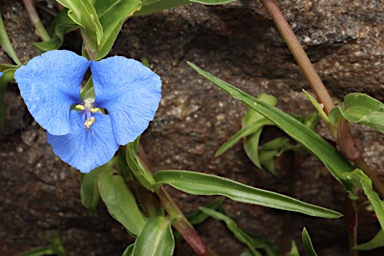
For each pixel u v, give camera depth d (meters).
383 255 0.29
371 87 0.26
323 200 0.28
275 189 0.28
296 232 0.29
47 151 0.27
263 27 0.25
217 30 0.26
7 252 0.30
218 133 0.27
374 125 0.23
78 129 0.22
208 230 0.29
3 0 0.26
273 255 0.29
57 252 0.29
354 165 0.25
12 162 0.27
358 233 0.29
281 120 0.24
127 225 0.24
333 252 0.30
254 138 0.26
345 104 0.23
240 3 0.25
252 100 0.24
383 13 0.25
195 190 0.24
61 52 0.22
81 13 0.23
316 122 0.26
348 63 0.25
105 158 0.22
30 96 0.21
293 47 0.24
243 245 0.29
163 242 0.24
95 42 0.23
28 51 0.26
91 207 0.26
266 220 0.29
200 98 0.27
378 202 0.23
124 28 0.26
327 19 0.25
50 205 0.28
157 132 0.27
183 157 0.27
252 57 0.26
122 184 0.25
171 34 0.26
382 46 0.25
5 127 0.27
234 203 0.28
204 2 0.23
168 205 0.25
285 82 0.26
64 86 0.22
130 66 0.22
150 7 0.24
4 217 0.29
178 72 0.26
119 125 0.22
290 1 0.25
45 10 0.26
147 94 0.22
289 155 0.27
